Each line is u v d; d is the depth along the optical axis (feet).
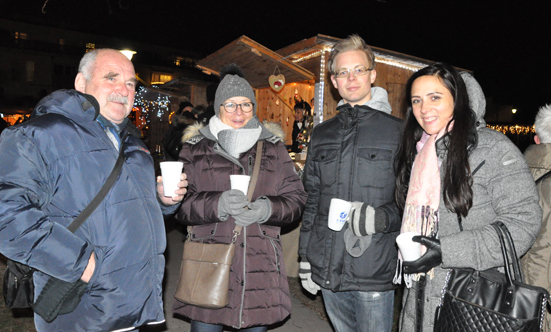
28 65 131.75
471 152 5.95
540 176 8.21
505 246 5.45
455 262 5.65
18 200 5.10
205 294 7.27
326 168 8.24
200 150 8.34
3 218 4.99
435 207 6.15
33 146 5.34
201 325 8.02
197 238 8.00
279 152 8.63
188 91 46.06
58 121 5.62
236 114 8.29
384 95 8.59
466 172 5.82
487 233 5.58
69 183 5.54
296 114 27.12
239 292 7.62
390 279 7.76
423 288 6.28
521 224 5.50
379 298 7.82
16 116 114.93
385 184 7.79
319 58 22.72
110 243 5.70
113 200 5.78
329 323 13.41
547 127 8.60
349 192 7.95
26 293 5.53
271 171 8.36
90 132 5.83
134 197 6.05
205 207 7.59
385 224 7.29
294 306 14.78
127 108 6.48
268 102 34.53
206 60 27.04
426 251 5.97
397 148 7.75
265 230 8.07
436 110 6.27
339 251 7.89
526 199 5.59
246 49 22.20
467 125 6.00
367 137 7.93
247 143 7.94
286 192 8.50
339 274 7.89
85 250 5.31
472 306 5.55
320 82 22.30
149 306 6.09
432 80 6.27
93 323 5.61
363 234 7.37
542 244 7.82
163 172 6.66
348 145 8.05
